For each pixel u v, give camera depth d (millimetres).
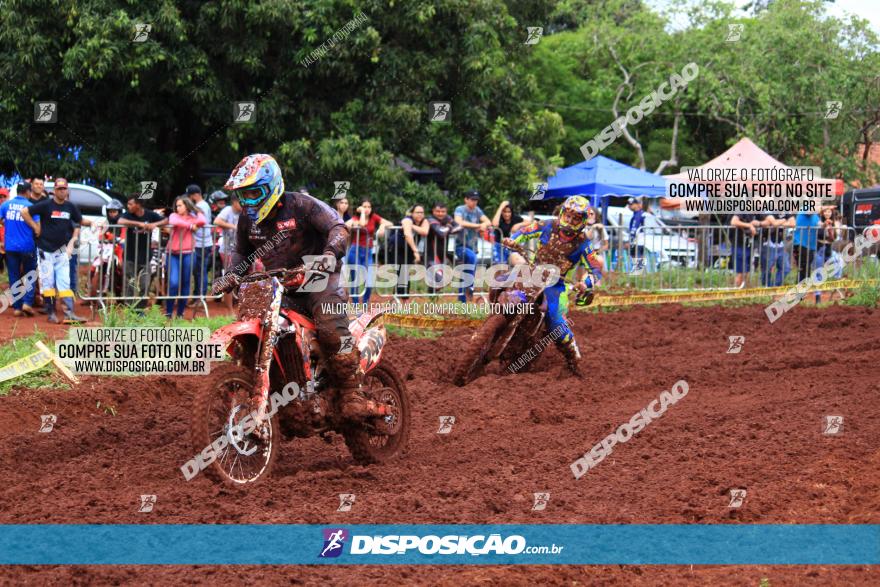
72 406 8430
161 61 18719
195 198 14648
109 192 20094
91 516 5609
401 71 19922
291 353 6301
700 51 34812
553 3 23688
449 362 10914
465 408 8766
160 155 21078
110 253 13383
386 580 4613
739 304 16328
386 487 6301
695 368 10578
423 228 14828
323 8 18859
